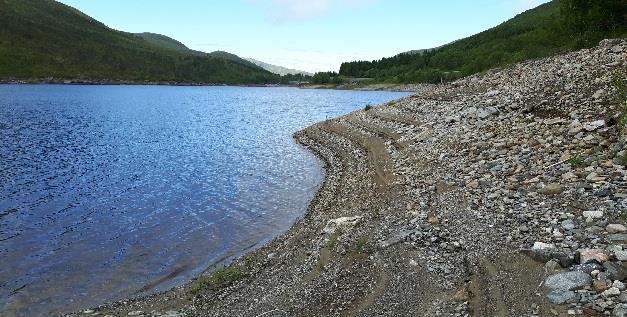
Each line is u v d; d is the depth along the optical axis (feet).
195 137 205.67
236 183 115.03
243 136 208.44
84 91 604.90
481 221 56.24
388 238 58.23
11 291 56.44
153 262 65.77
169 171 130.52
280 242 71.67
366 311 42.47
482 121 102.42
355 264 53.62
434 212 63.87
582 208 51.93
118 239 75.25
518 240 48.49
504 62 195.93
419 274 47.44
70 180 118.11
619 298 34.45
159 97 556.10
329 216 81.05
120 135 209.67
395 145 120.26
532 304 37.14
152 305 51.80
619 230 44.78
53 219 85.87
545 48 174.60
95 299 54.39
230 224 82.74
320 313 43.68
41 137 194.70
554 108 90.38
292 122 277.64
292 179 118.83
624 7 146.41
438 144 101.65
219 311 47.91
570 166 63.87
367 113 178.50
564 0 165.78
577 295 36.27
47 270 62.90
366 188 93.35
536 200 57.72
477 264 46.47
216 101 508.53
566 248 43.80
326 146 158.71
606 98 82.89
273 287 52.49
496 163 75.87
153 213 89.92
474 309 38.70
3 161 140.36
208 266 64.08
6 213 89.15
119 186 112.16
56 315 50.44
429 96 159.12
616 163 59.77
